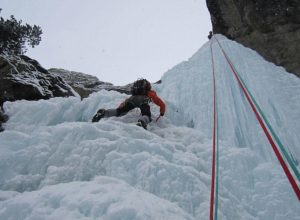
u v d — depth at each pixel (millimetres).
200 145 3729
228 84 5082
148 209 2127
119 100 5242
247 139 3963
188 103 5168
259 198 2859
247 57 5961
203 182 2957
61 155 3176
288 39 5926
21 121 4520
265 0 6547
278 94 4559
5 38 8672
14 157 3080
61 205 2176
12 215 2123
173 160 3268
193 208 2637
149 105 4758
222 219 2514
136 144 3334
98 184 2463
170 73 6609
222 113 4523
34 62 6387
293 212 2680
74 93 6582
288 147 3607
